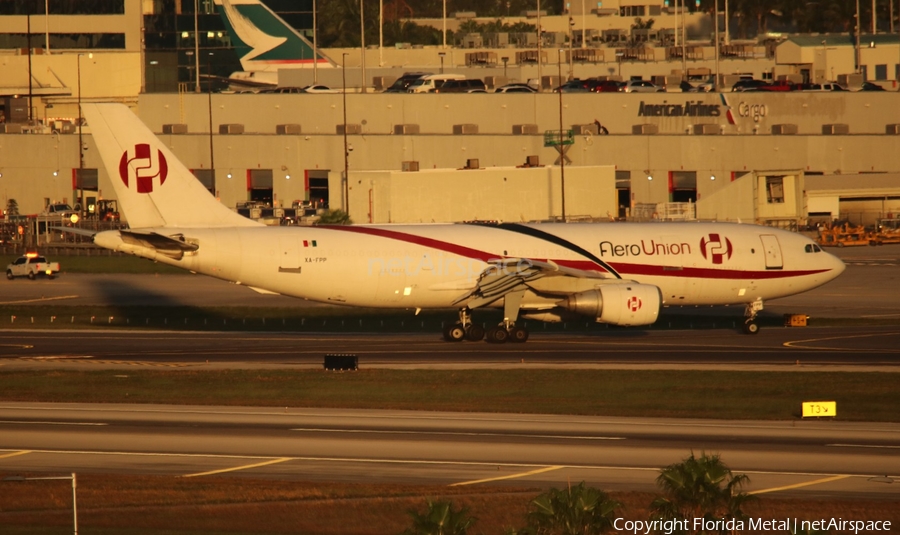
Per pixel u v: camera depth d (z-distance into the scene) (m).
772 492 113.56
